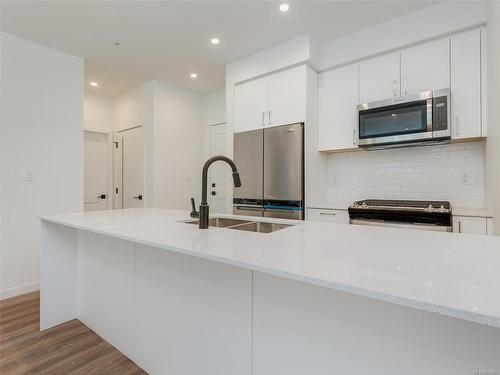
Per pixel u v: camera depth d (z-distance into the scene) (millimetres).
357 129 2801
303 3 2367
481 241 1177
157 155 4020
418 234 1330
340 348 972
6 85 2719
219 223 2082
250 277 1192
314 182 3107
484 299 599
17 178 2779
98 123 4512
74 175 3188
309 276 757
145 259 1646
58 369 1646
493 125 2033
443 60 2445
